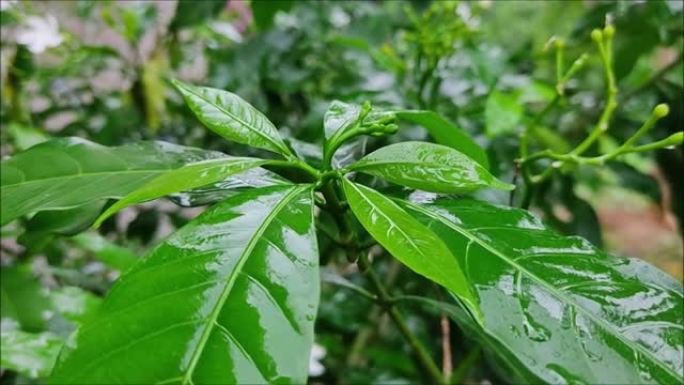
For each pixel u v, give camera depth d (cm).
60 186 19
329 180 18
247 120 18
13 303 35
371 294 29
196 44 58
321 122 37
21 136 44
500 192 31
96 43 63
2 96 51
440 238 16
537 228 17
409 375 51
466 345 42
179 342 13
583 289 15
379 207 16
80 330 13
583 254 16
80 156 20
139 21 51
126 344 13
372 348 53
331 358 54
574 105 46
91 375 13
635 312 15
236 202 16
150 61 54
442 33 39
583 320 15
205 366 13
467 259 16
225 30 55
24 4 53
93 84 65
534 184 27
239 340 13
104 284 47
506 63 45
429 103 39
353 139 23
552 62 50
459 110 42
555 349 14
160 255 15
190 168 16
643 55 42
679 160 43
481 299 15
